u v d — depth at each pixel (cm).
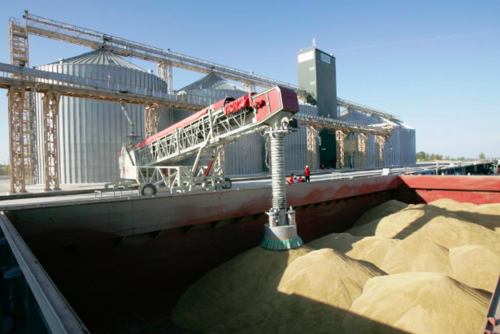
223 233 2066
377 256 1762
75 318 341
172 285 1838
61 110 4109
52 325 313
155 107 3834
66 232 1435
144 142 2730
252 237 2220
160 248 1791
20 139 2741
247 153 5975
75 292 1523
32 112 3228
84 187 3494
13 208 1305
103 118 4222
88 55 4391
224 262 2000
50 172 3319
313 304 1212
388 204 3116
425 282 1059
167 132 2431
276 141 1730
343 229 2986
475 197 3069
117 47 4231
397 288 1095
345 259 1445
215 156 2391
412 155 10600
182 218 1806
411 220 2288
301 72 7950
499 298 573
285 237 1686
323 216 2784
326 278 1304
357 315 1066
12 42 3359
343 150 7506
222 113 1994
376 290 1159
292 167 6812
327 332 1081
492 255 1557
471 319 901
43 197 2480
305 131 7162
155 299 1753
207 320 1449
